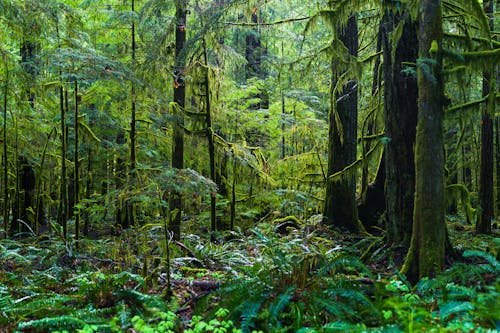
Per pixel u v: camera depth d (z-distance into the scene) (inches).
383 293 216.2
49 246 377.1
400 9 311.3
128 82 376.5
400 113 331.0
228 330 193.6
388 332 160.9
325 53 410.0
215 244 432.5
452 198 382.0
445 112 294.5
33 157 509.4
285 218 500.4
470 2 294.8
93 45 471.5
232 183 514.3
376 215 471.8
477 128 653.3
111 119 511.8
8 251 334.6
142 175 268.8
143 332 176.7
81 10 512.7
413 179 329.1
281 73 504.1
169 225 358.3
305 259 237.6
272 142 627.8
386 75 338.6
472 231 498.0
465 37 306.7
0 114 457.1
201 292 250.8
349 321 189.8
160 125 517.7
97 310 207.6
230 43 712.4
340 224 458.6
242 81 696.4
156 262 295.1
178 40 415.5
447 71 265.6
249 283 221.1
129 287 252.2
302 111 663.1
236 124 546.3
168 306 224.2
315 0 554.9
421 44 267.6
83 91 454.6
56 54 335.0
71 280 264.2
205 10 425.7
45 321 177.8
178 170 253.6
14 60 405.7
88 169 537.6
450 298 197.5
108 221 540.1
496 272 223.9
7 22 392.5
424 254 259.3
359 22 538.3
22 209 509.0
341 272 296.4
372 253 340.8
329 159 472.1
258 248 390.9
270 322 190.7
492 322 162.4
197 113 453.7
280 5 685.3
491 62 271.1
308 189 570.6
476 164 694.5
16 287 248.2
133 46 456.1
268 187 527.5
